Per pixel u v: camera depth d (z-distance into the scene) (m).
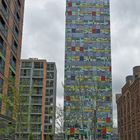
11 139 43.41
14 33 55.94
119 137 72.94
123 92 68.62
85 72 108.69
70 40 115.50
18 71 58.62
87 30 117.25
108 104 94.56
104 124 90.12
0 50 46.59
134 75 61.44
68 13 119.75
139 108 52.34
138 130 53.00
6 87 46.03
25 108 39.06
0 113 43.75
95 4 121.25
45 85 97.12
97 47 114.50
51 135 61.19
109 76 107.81
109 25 118.38
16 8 57.94
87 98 41.84
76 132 78.81
